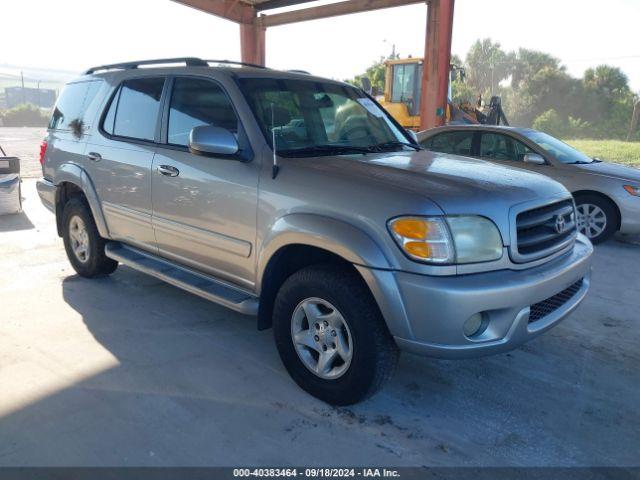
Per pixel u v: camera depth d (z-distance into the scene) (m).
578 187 7.30
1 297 4.68
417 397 3.30
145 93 4.31
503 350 2.87
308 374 3.22
